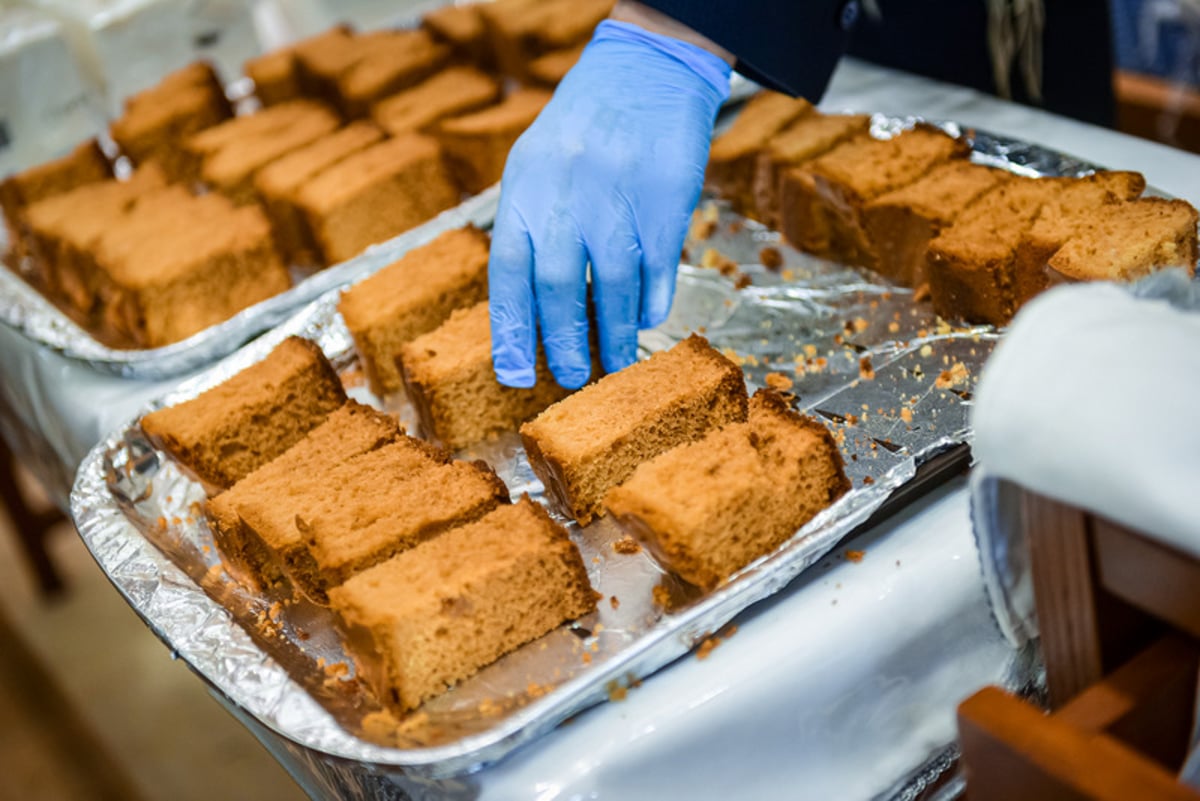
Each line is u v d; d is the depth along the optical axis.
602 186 0.81
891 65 1.10
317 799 0.76
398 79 1.19
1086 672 0.57
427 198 1.07
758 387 0.83
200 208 1.05
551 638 0.71
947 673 0.70
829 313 0.89
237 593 0.77
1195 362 0.51
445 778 0.65
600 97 0.83
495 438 0.85
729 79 0.87
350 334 0.91
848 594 0.69
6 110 1.25
